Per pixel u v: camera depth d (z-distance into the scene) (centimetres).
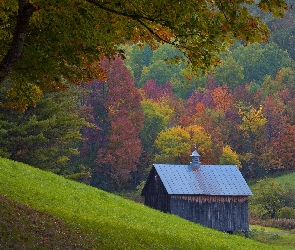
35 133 8256
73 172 14262
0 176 4575
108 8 2422
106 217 4447
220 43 2486
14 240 2430
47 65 2880
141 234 3525
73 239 2767
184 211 9406
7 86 7706
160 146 17562
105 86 16512
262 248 5344
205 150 17788
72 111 11631
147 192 10150
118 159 15575
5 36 2878
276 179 18825
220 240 5022
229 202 9650
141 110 18000
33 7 2516
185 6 2258
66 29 2705
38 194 4453
